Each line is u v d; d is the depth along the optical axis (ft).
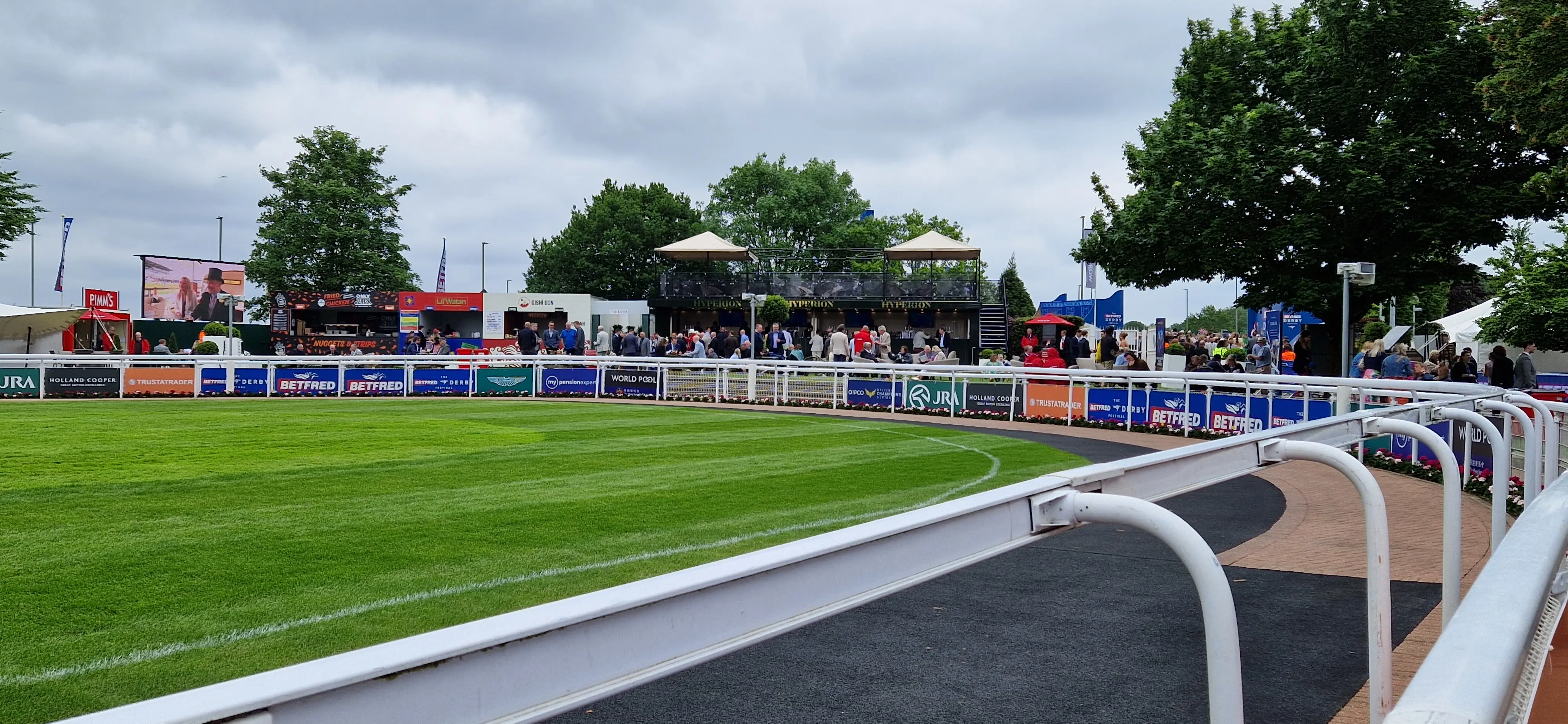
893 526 5.27
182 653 14.65
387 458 39.01
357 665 2.96
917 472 36.47
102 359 80.59
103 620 16.30
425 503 27.96
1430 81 68.69
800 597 4.77
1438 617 17.67
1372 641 10.06
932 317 128.36
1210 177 75.25
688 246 126.11
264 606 17.15
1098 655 15.48
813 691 13.79
